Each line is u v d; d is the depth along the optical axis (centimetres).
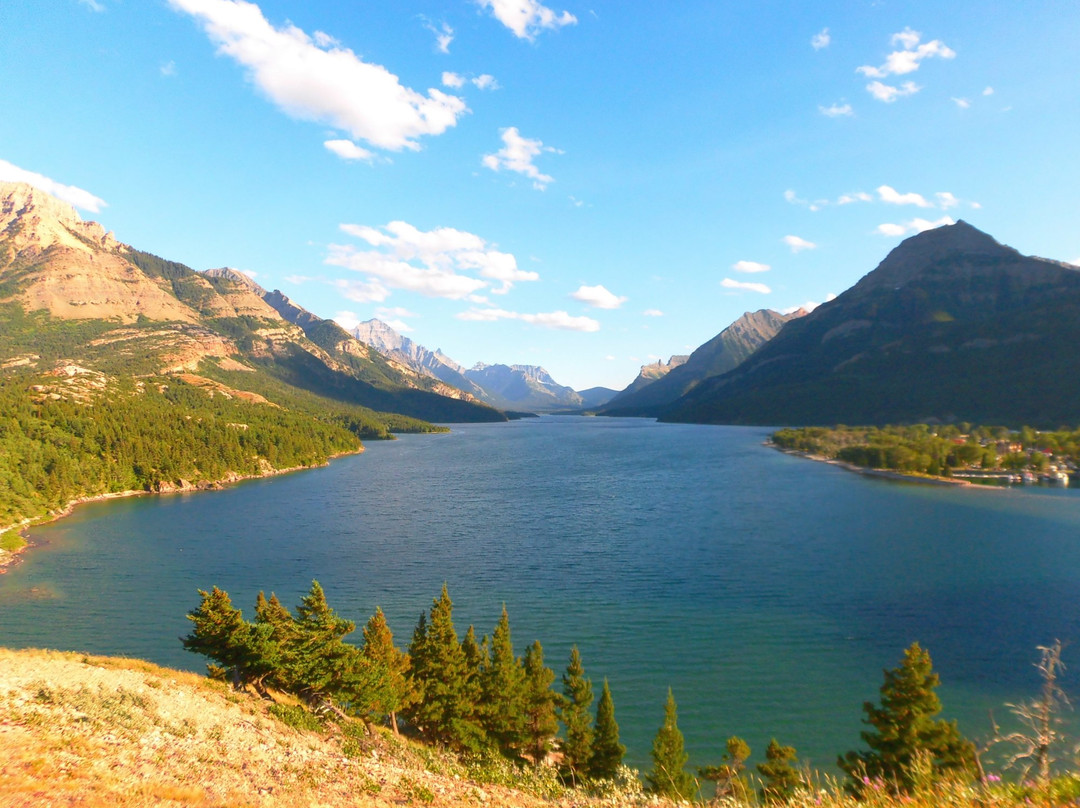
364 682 3716
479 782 2586
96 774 1867
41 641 6150
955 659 5541
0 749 1892
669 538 10050
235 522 11825
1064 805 1044
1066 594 7138
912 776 1389
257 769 2230
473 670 4384
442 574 8250
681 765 3438
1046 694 1361
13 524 11381
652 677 5350
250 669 3916
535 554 9206
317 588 4053
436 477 18362
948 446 18600
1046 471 16600
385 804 2030
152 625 6569
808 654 5731
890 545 9400
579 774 3641
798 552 9062
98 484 15138
